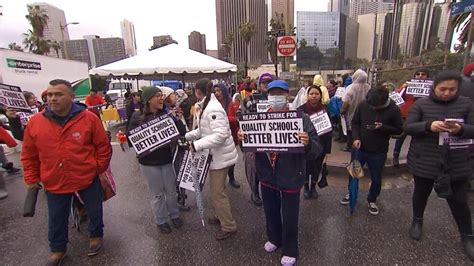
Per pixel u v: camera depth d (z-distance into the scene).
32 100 6.71
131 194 5.04
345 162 5.85
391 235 3.45
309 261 3.02
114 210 4.42
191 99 7.71
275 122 2.70
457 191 3.02
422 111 3.03
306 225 3.73
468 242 3.05
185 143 3.71
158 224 3.68
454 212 3.10
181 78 11.93
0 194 5.10
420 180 3.17
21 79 11.63
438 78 2.88
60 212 3.09
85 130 3.02
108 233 3.76
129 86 23.98
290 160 2.76
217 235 3.52
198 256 3.21
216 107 3.19
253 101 5.80
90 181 3.11
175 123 3.60
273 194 3.03
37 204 4.80
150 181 3.56
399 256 3.06
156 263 3.12
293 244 2.90
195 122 3.49
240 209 4.28
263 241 3.44
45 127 2.90
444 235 3.40
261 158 2.95
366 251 3.16
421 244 3.25
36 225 4.10
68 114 2.96
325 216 3.95
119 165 6.92
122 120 14.74
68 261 3.21
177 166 3.89
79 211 3.94
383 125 3.61
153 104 3.40
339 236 3.46
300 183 2.78
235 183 5.14
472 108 2.85
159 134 3.42
